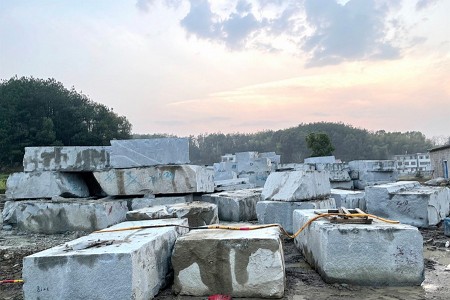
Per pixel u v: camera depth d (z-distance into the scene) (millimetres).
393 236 4590
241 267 4234
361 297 4238
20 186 9203
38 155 9281
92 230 8227
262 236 4344
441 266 5449
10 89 36000
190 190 9008
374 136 79438
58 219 8430
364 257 4602
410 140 82938
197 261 4328
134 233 4863
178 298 4281
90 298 3744
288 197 7453
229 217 9359
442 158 26781
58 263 3811
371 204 8547
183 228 5582
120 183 9039
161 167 9039
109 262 3754
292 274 5113
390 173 20266
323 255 4789
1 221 9133
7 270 5766
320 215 5473
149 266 4191
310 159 23922
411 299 4156
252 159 20047
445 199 9242
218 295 4211
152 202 8953
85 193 10023
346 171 20031
